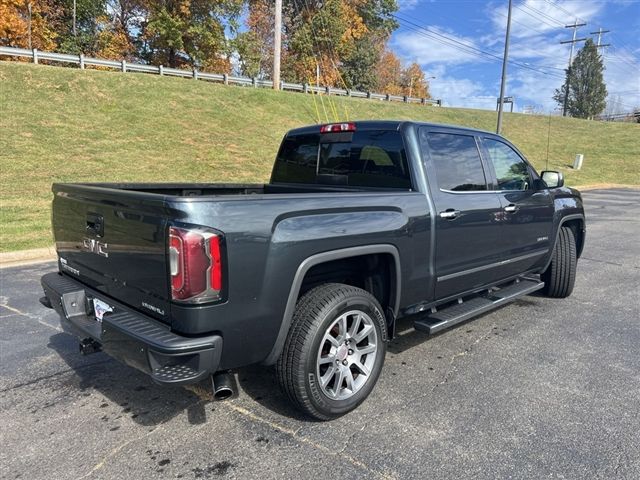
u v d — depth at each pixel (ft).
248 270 8.44
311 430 9.79
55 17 110.22
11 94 54.08
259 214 8.57
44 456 8.92
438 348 13.99
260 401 10.98
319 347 9.53
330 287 10.06
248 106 71.36
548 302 18.54
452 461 8.75
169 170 47.85
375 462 8.73
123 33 119.03
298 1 139.13
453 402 10.88
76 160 45.29
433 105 120.16
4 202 34.14
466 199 12.96
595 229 37.14
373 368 10.77
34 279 21.02
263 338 9.00
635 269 24.06
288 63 137.80
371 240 10.31
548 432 9.69
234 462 8.75
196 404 10.82
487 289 15.23
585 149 100.12
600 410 10.53
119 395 11.22
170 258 7.96
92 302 10.49
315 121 74.38
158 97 64.54
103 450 9.11
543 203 16.34
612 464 8.68
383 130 12.62
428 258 11.93
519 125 113.91
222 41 119.55
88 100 58.34
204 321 8.04
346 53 150.61
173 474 8.42
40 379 11.98
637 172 84.43
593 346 14.16
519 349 13.92
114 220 9.33
